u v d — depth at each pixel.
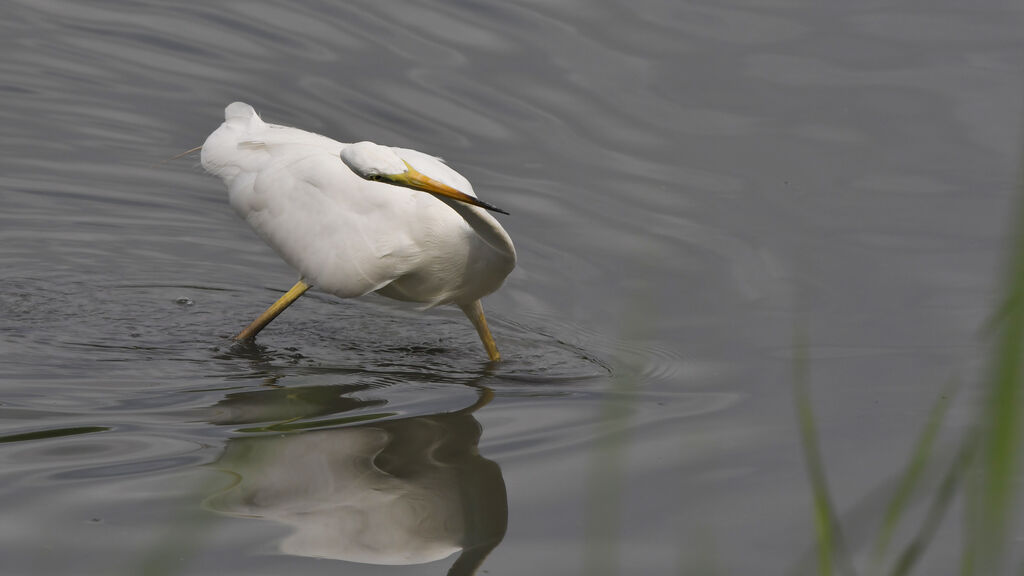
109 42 18.84
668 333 11.20
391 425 8.74
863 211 14.12
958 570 6.63
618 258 13.08
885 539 4.75
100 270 12.69
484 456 8.15
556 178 14.98
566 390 9.74
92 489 7.36
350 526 7.00
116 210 14.35
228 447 8.18
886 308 11.70
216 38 19.05
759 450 8.36
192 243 13.74
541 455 8.18
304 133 11.85
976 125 16.16
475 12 19.77
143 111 16.86
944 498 4.62
